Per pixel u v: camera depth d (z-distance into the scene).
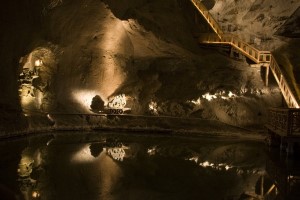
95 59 18.48
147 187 6.66
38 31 14.66
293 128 10.38
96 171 7.83
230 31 19.34
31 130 14.03
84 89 18.39
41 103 16.19
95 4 15.92
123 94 18.80
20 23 13.43
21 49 14.28
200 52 18.72
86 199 5.75
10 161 8.52
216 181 7.35
